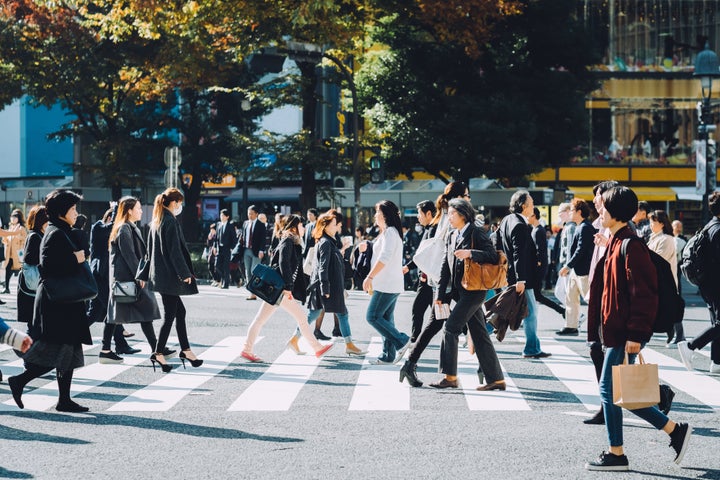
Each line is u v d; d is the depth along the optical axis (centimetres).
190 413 833
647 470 625
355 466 630
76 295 820
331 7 2500
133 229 1137
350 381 1022
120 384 999
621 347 630
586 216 1452
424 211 1158
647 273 618
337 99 5028
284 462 643
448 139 3347
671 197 4975
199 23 2766
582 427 771
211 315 1838
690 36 5050
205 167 4794
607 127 5047
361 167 3105
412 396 923
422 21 3138
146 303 1137
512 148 3247
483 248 927
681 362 1200
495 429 761
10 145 6125
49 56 3606
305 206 3102
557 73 3447
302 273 1273
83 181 5872
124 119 4438
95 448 688
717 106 5025
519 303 989
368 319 1133
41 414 827
